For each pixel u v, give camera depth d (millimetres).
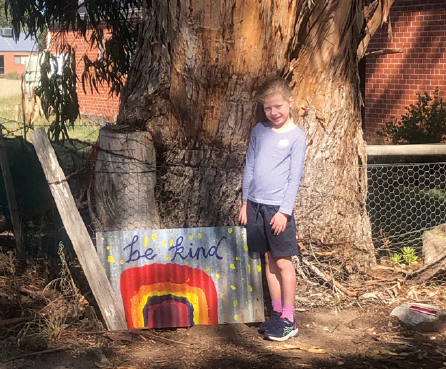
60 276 5039
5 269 5309
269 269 4238
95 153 4777
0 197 6691
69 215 4188
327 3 4645
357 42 5023
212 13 4332
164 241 4359
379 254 5773
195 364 3727
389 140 10547
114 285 4270
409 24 11383
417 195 7246
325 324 4379
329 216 4926
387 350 3949
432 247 5352
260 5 4332
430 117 9547
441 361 3820
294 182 3984
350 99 5039
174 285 4328
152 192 4582
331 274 4852
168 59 4707
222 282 4375
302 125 4855
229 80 4488
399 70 11602
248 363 3740
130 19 8477
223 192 4621
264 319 4445
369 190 7887
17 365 3633
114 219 4555
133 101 4871
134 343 4016
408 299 4773
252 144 4207
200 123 4594
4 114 20875
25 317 4289
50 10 8469
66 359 3732
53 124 8750
